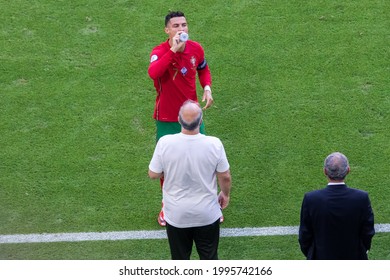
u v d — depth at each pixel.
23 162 31.61
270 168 31.19
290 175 30.83
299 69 36.00
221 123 33.41
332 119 33.41
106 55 37.03
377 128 32.91
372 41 37.34
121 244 27.94
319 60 36.41
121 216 29.17
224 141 32.53
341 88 34.94
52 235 28.38
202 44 37.44
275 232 28.31
